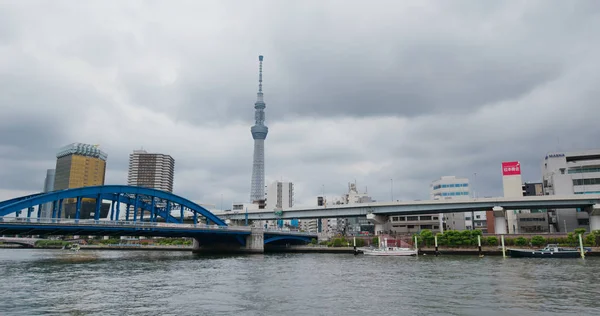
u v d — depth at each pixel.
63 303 40.06
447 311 36.50
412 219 172.25
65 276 61.91
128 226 93.06
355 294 45.72
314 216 164.50
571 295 43.97
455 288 49.28
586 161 147.38
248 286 52.09
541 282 53.53
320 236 166.25
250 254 127.31
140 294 45.62
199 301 41.66
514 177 156.88
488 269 71.06
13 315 34.84
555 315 34.72
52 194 86.94
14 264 84.06
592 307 37.81
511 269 70.44
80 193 93.25
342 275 64.12
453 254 117.62
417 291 47.31
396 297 43.56
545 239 115.19
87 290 48.19
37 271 69.00
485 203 134.88
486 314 35.22
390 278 59.66
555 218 152.50
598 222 124.94
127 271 69.94
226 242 136.12
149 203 120.00
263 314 35.69
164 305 39.47
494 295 44.25
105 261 94.75
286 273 67.56
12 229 77.38
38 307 38.16
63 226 82.06
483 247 117.12
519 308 37.53
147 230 96.62
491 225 167.75
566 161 158.62
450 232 121.19
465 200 137.25
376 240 140.88
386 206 148.75
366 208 152.50
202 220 199.75
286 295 45.28
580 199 125.56
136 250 174.12
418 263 86.62
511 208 133.88
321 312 36.47
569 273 63.53
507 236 121.38
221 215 193.25
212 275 64.31
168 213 115.25
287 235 143.25
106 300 41.88
